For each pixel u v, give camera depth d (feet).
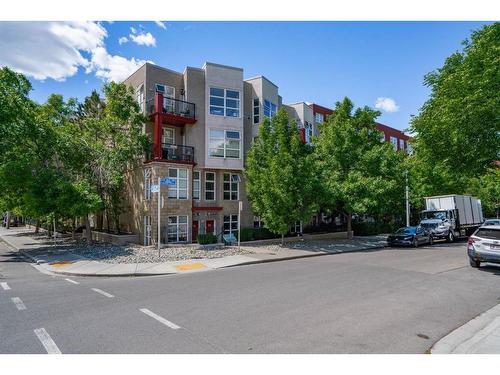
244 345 17.74
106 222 92.73
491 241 39.52
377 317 22.53
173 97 81.05
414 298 27.58
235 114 84.17
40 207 58.90
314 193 70.28
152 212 69.77
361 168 82.43
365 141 87.51
